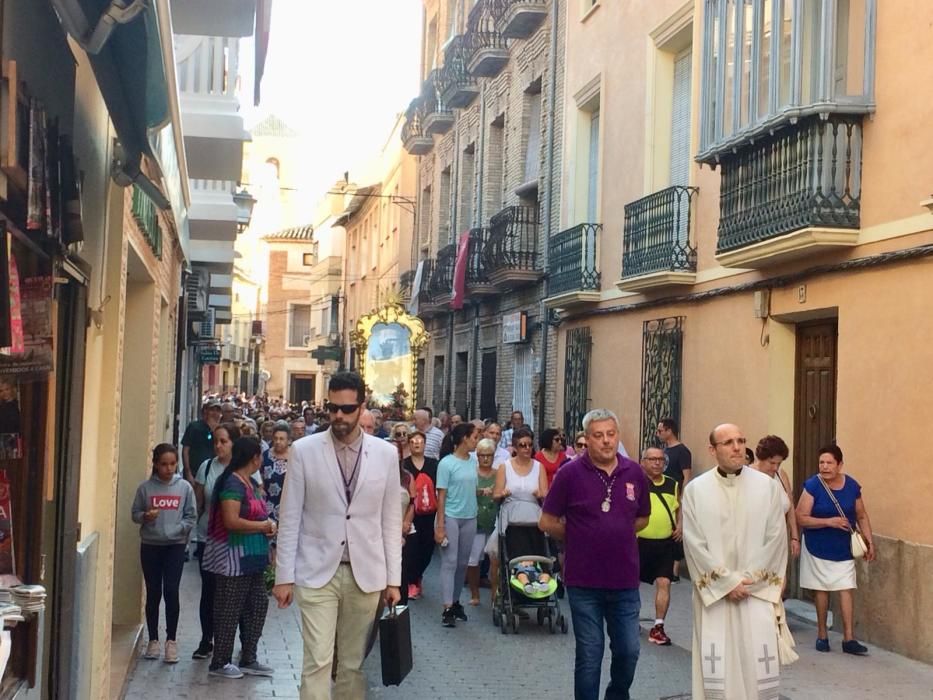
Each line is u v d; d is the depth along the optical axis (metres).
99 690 6.86
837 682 8.67
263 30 5.39
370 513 6.37
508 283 21.75
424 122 30.83
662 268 14.81
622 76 17.33
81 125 5.68
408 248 36.34
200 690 7.96
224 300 36.84
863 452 10.49
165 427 14.99
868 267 10.48
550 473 12.27
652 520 9.98
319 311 59.12
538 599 10.43
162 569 8.93
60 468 5.70
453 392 28.62
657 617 10.07
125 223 7.34
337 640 6.46
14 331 4.16
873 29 10.47
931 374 9.57
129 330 10.79
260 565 8.47
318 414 27.09
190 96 11.53
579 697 6.92
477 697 8.09
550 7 21.08
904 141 10.00
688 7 14.91
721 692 6.50
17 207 4.27
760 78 11.76
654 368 15.55
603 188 18.02
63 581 5.68
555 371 20.06
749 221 11.92
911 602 9.60
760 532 6.61
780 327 12.48
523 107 22.89
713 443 6.70
